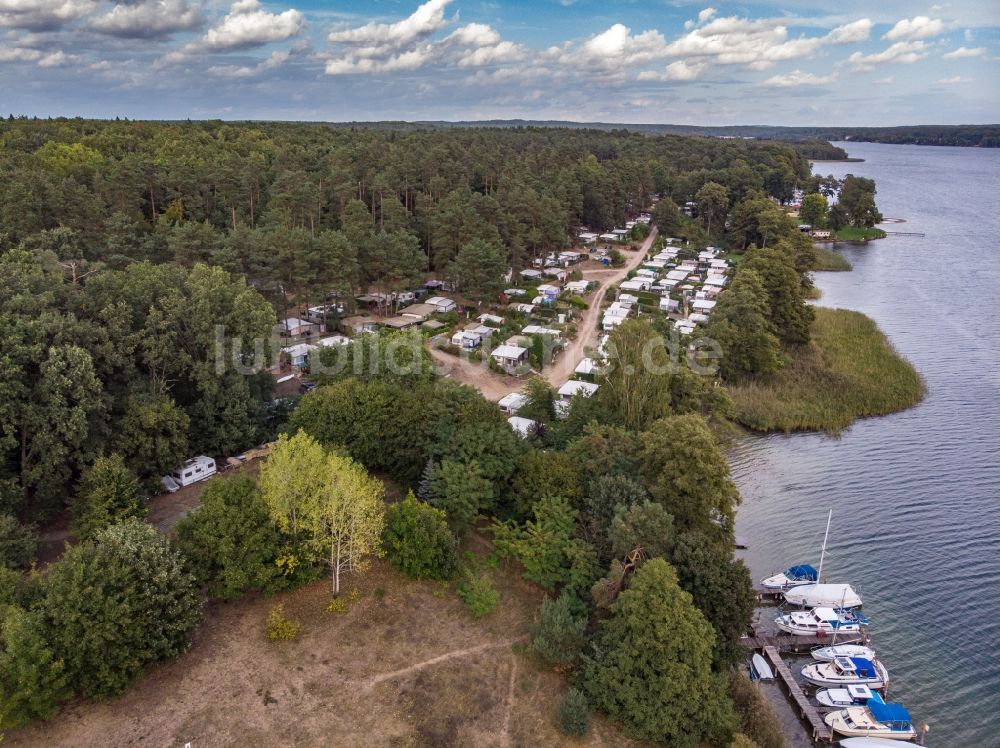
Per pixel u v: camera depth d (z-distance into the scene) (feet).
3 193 326.24
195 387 232.32
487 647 156.35
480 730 135.54
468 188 540.93
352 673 145.18
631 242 639.76
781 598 198.70
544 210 519.60
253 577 156.76
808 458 275.59
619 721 142.51
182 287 247.09
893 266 606.96
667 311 440.04
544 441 237.86
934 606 194.49
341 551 164.96
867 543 220.84
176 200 425.69
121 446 196.75
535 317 418.51
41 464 179.93
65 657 125.39
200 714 131.75
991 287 529.86
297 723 132.05
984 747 153.58
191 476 214.69
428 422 209.87
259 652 148.05
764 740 142.41
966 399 328.70
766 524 230.48
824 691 166.30
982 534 224.74
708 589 156.25
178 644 142.41
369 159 538.88
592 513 178.81
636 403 238.27
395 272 401.49
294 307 402.72
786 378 339.57
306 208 429.79
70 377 184.34
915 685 170.09
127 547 139.33
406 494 211.82
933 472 263.29
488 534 199.82
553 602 158.30
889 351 379.14
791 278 377.50
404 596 169.99
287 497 160.66
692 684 137.80
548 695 145.89
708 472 174.19
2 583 134.51
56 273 219.61
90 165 445.78
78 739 124.16
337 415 217.77
